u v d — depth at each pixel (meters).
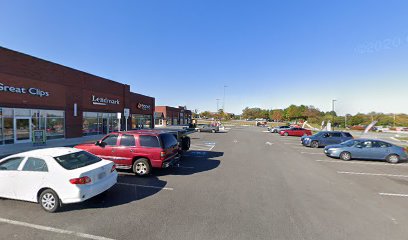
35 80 17.34
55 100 19.23
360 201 6.40
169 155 9.07
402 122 66.62
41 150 6.15
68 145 16.41
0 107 14.99
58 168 5.47
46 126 18.48
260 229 4.67
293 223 4.97
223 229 4.64
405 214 5.56
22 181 5.62
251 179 8.49
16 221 4.92
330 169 10.53
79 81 22.14
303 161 12.45
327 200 6.44
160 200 6.24
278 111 100.69
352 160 13.01
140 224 4.82
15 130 16.03
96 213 5.36
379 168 10.93
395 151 12.36
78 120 21.95
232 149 16.53
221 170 9.84
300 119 81.81
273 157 13.47
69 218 5.08
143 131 9.59
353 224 4.98
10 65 15.48
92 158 6.43
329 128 33.75
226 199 6.38
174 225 4.79
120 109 30.27
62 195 5.30
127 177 8.53
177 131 11.84
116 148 8.91
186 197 6.50
